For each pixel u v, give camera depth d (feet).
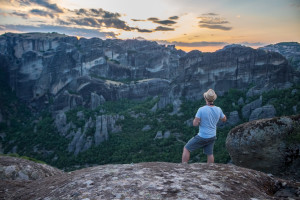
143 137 446.60
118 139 455.22
